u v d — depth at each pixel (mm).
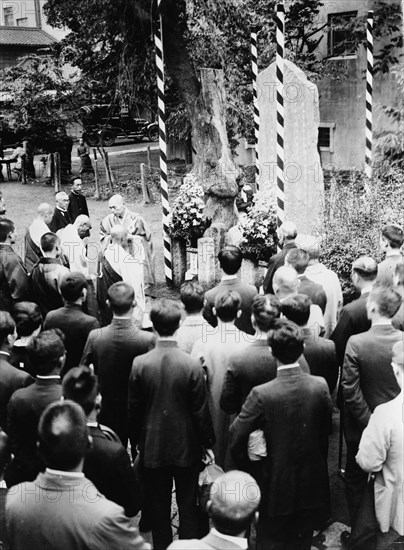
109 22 17984
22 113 22578
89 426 3779
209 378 4840
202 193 10820
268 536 4180
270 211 9812
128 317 4977
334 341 5352
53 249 6484
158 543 4645
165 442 4402
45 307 6512
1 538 3643
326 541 4738
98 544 2861
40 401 4027
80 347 5406
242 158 22312
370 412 4469
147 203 18734
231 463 4812
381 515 3928
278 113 9469
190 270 11031
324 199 9930
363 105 20078
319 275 6125
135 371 4445
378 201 8750
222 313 4832
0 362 4535
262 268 10086
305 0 18750
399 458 3820
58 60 22922
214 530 2775
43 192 21188
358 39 19047
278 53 9352
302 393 4016
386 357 4422
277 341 4000
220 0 16438
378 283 5168
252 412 4008
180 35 16234
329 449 6043
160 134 10680
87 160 23578
